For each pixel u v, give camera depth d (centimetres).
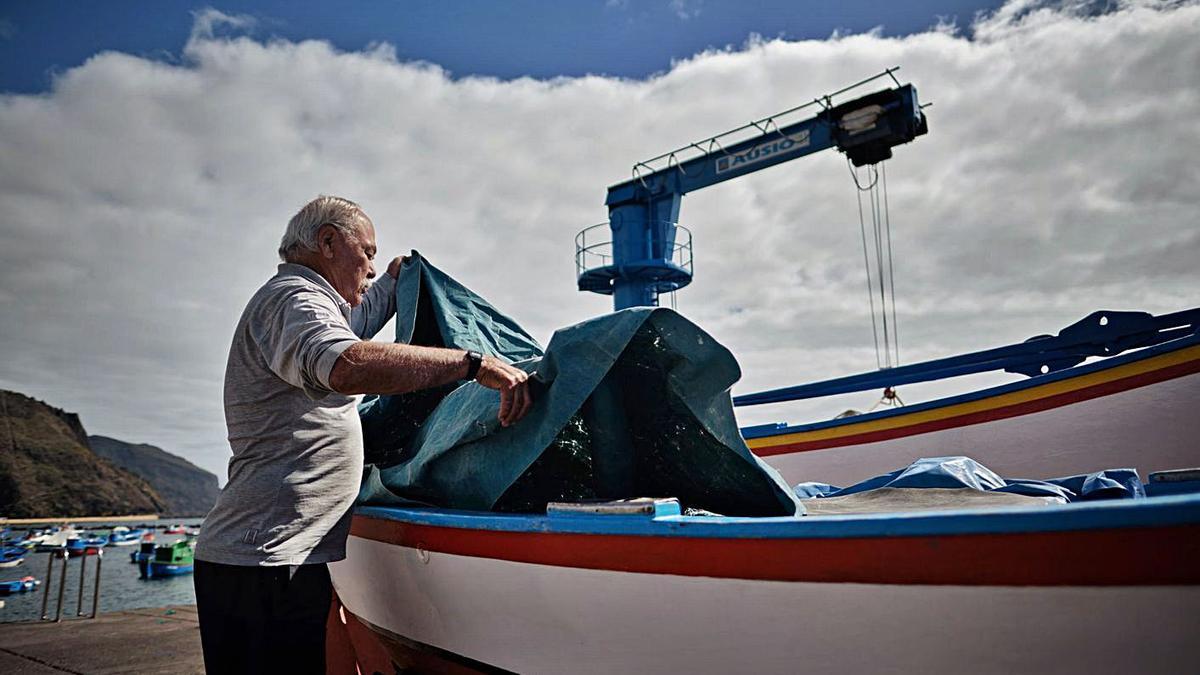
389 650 276
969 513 129
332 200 234
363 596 281
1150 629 116
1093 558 119
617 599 173
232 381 210
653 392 223
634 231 1472
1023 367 650
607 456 221
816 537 144
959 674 131
